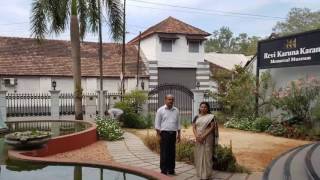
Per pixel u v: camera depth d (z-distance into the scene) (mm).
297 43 17625
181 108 26484
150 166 10453
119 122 19141
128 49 38031
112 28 19625
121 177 7129
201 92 22531
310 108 17016
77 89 18516
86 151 12570
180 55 37562
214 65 40875
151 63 36062
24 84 31000
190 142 11258
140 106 21703
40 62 32406
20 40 33938
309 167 4781
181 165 10453
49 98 23578
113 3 19469
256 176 9406
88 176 7223
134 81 34875
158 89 22656
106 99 23234
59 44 34938
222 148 10180
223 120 21281
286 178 4734
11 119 21172
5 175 7430
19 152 9383
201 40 38219
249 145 14062
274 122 18000
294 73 18266
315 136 15562
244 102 20266
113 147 13477
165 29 36906
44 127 16000
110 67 34844
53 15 18250
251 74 20781
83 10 19234
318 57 16578
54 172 7582
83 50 35875
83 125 16406
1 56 31781
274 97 18203
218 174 9570
